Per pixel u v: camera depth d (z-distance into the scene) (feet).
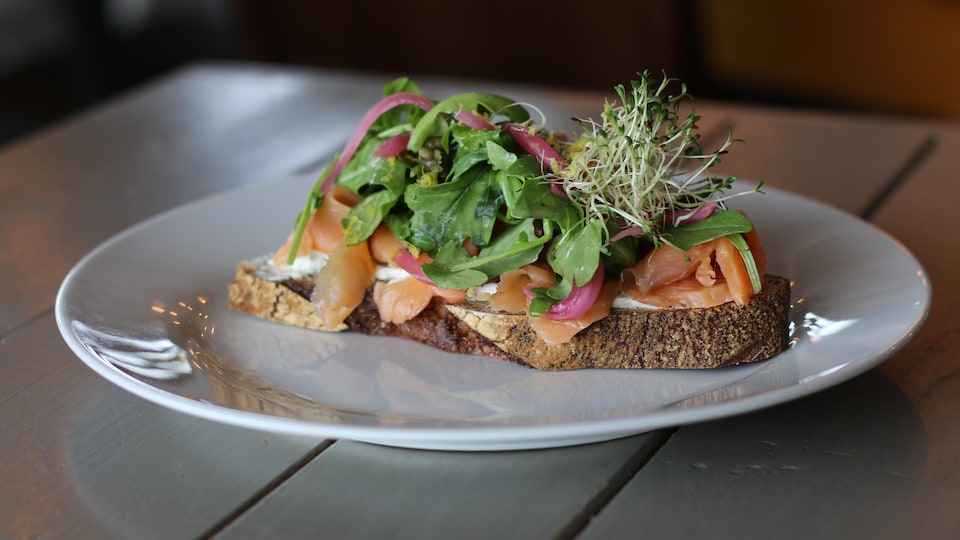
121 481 1.35
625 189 1.50
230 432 1.41
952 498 1.29
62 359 1.57
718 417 1.30
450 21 4.06
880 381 1.46
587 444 1.38
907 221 1.86
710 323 1.49
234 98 2.56
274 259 1.67
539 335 1.51
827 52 3.62
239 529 1.29
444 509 1.30
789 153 2.12
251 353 1.57
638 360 1.52
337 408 1.44
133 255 1.70
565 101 2.39
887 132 2.19
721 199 1.52
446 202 1.54
